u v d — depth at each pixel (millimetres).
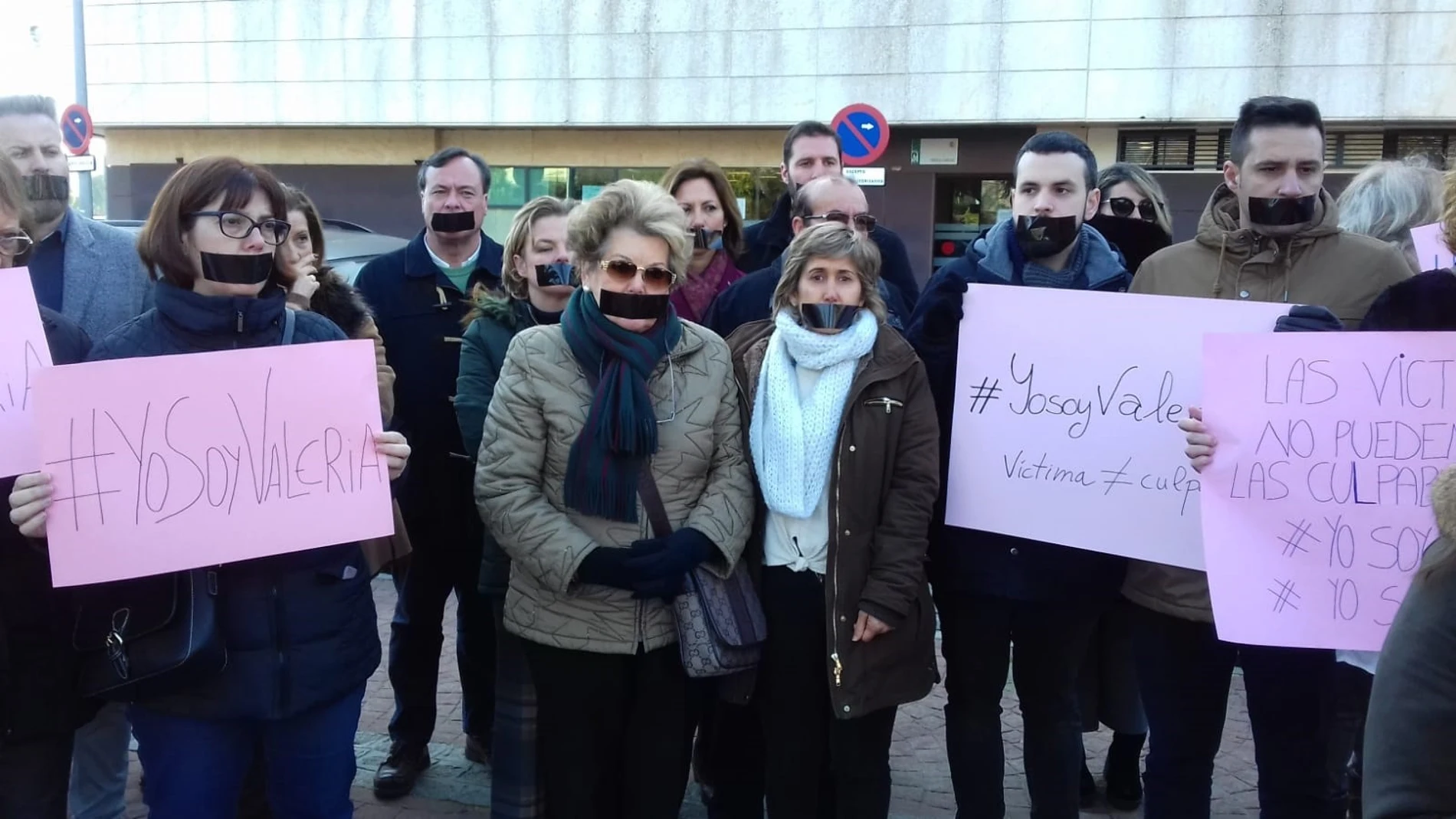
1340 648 2357
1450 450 2299
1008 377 2844
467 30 16516
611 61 16078
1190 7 14102
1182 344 2693
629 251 2664
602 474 2633
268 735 2484
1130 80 14406
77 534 2193
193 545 2268
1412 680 1545
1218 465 2457
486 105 16625
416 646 3811
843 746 2881
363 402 2447
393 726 3812
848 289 2850
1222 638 2414
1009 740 4250
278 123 17359
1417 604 1584
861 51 15195
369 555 2945
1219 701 2781
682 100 15930
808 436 2805
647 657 2762
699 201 4047
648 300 2684
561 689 2736
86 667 2303
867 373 2811
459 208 3889
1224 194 2938
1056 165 2939
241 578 2371
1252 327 2631
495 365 3309
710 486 2799
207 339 2400
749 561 2910
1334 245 2766
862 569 2789
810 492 2801
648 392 2697
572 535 2615
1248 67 14047
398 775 3744
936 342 2994
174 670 2217
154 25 17594
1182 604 2705
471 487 3775
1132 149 14914
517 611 2775
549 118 16438
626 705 2805
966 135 15266
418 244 3973
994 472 2842
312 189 17781
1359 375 2363
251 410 2340
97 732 3252
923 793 3834
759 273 3607
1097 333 2766
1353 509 2359
